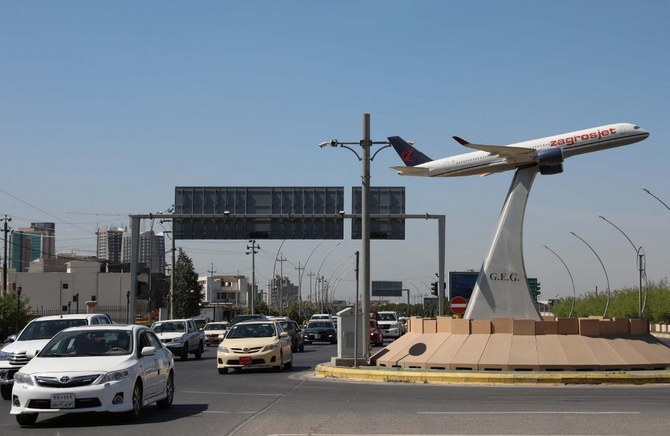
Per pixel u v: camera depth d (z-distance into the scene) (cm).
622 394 1789
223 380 2342
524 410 1444
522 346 2286
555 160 2562
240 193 4441
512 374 2094
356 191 4459
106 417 1403
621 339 2348
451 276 4691
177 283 9731
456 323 2400
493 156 2808
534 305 2473
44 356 1387
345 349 2536
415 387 1998
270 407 1541
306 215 4369
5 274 6206
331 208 4403
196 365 3266
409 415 1374
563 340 2303
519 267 2500
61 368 1296
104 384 1279
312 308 13488
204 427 1252
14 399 1284
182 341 3700
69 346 1416
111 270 10050
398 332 6000
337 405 1560
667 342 4675
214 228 4438
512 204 2558
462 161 2862
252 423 1288
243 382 2245
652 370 2253
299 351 4250
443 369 2294
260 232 4409
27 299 5872
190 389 2016
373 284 14062
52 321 2120
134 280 4438
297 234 4403
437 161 2939
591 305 8806
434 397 1720
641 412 1404
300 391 1908
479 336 2355
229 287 16775
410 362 2378
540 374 2094
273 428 1222
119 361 1338
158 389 1478
